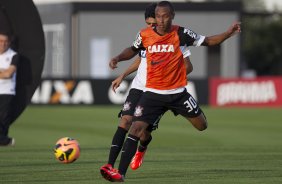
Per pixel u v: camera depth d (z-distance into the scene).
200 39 28.72
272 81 91.94
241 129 63.34
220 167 34.22
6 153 40.41
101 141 51.78
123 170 28.05
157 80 28.78
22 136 56.34
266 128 64.50
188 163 35.88
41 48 47.28
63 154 32.03
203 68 122.94
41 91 91.81
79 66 123.62
